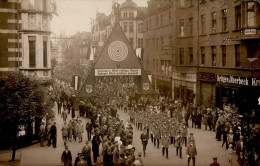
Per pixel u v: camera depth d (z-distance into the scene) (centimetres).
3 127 1827
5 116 1723
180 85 3744
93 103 3183
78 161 1334
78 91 3525
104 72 3638
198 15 3375
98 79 3694
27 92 1809
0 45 2380
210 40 3148
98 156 1795
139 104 3028
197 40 3397
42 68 2500
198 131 2392
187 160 1709
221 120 2125
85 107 2967
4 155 1822
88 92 3538
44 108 1900
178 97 3803
